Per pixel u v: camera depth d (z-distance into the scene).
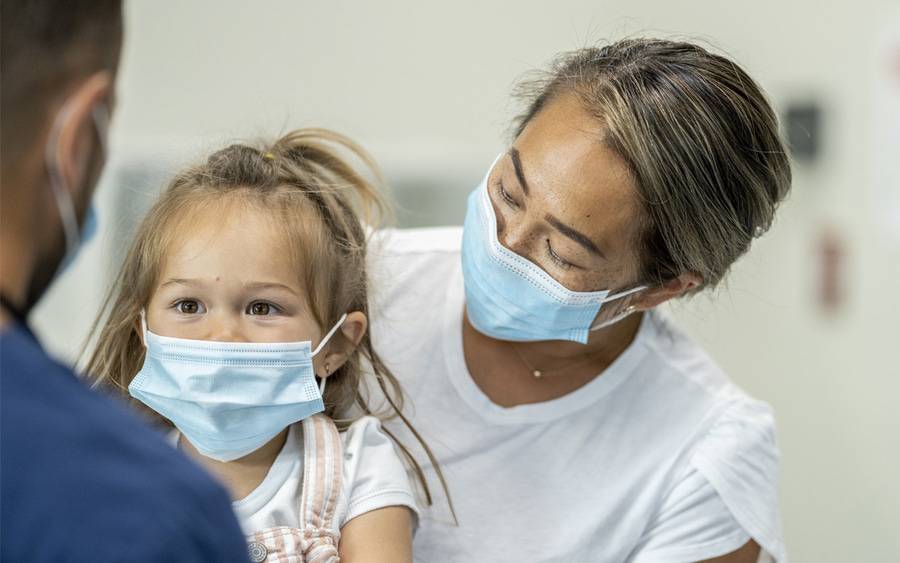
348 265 1.35
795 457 3.31
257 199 1.30
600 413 1.42
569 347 1.40
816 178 3.27
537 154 1.25
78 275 2.73
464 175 3.22
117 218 2.71
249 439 1.22
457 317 1.45
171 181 1.39
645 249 1.27
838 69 3.24
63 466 0.64
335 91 3.25
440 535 1.38
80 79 0.70
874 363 3.22
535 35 3.29
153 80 3.19
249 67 3.22
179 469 0.69
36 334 0.71
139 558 0.63
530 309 1.30
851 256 3.24
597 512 1.38
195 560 0.66
